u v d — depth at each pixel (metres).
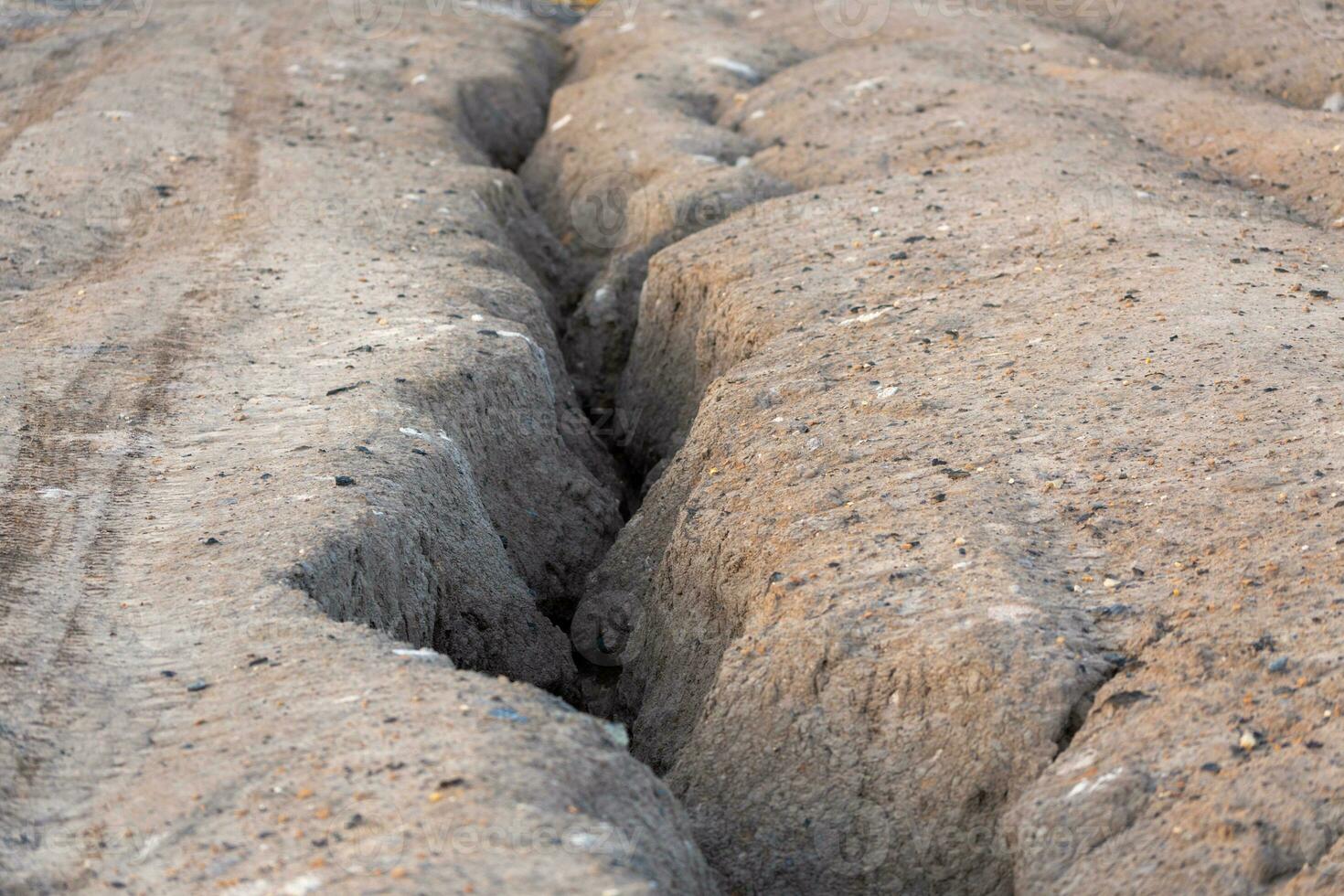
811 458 7.09
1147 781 4.74
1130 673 5.22
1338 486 5.75
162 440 7.62
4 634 5.64
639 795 4.86
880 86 14.61
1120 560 5.76
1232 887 4.32
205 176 13.13
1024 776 5.13
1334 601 5.16
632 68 17.23
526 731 4.86
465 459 7.96
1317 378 6.68
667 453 9.96
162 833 4.51
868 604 5.77
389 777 4.59
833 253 9.87
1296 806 4.44
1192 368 6.99
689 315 10.20
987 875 5.13
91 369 8.54
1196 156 11.95
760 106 15.19
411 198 12.58
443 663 5.54
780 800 5.57
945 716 5.35
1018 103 13.30
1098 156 11.43
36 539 6.48
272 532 6.46
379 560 6.58
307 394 8.13
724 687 5.87
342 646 5.51
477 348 8.95
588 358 11.62
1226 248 8.87
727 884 5.48
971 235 9.70
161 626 5.76
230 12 19.94
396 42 18.66
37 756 4.93
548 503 8.77
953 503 6.32
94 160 13.41
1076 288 8.44
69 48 17.94
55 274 10.83
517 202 13.60
